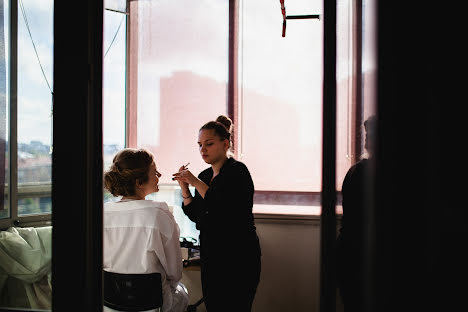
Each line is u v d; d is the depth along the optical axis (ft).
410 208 3.33
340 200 3.94
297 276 9.78
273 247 9.84
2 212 4.93
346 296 3.76
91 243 4.09
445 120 3.31
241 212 6.59
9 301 4.87
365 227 3.60
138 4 10.61
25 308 4.82
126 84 10.71
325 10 3.72
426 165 3.32
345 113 4.44
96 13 4.09
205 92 10.61
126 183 5.43
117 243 5.16
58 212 4.08
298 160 10.41
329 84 3.72
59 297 4.09
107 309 5.20
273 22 10.26
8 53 4.94
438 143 3.31
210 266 6.63
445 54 3.30
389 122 3.34
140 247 5.15
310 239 9.73
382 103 3.36
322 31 3.74
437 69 3.31
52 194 4.08
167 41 10.64
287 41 10.25
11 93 4.93
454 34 3.29
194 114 10.65
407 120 3.33
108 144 10.32
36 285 4.80
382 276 3.40
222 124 7.18
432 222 3.32
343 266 3.78
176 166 10.66
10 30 4.90
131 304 5.07
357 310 3.75
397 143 3.34
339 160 3.82
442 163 3.31
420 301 3.34
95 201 4.09
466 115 3.28
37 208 4.81
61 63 4.08
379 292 3.42
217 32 10.50
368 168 3.53
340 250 3.78
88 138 4.05
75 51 4.06
